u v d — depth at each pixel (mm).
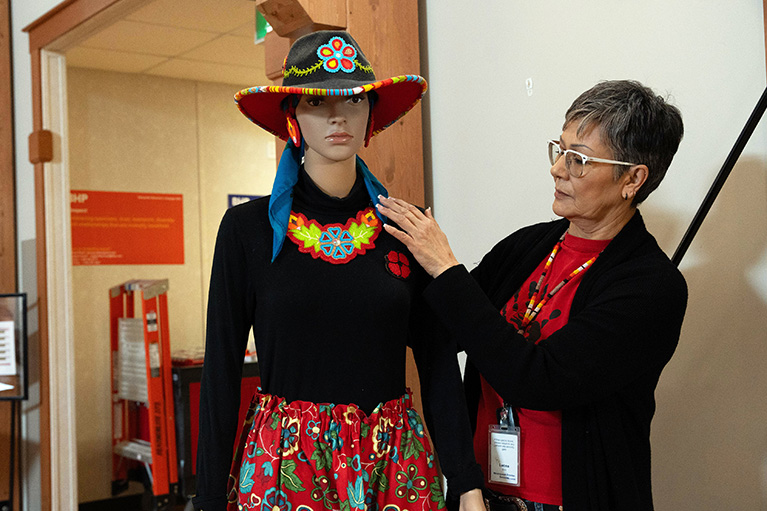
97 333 4805
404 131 2285
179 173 5172
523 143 2090
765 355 1551
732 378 1613
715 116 1647
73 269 4734
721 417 1635
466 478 1349
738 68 1602
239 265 1326
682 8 1706
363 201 1396
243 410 4238
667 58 1739
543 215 2033
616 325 1289
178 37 4238
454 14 2299
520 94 2098
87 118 4832
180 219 5164
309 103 1284
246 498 1278
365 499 1255
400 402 1359
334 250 1322
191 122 5238
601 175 1350
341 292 1298
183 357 4461
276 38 2146
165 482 4242
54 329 3980
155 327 4262
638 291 1301
